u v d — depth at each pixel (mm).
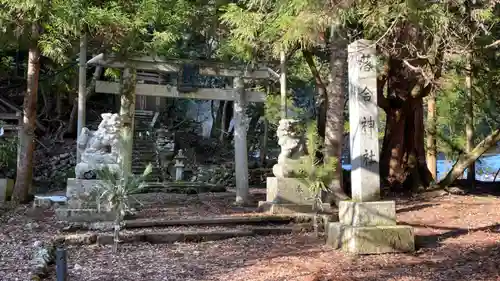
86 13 8758
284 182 9273
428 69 8719
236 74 11664
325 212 9055
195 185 16656
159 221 7875
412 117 12938
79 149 8477
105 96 23375
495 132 12281
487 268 5457
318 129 12055
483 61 10117
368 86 6793
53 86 18844
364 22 6500
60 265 4273
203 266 5871
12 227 8055
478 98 14398
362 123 6746
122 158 7934
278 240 7484
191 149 22062
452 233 7633
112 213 7871
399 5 5660
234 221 8258
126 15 9531
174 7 10070
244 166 11625
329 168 9391
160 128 22578
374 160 6793
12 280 4836
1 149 13680
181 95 11477
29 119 11109
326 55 12328
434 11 5801
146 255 6477
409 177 12805
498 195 12562
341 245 6676
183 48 15086
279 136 9781
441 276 5227
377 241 6395
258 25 8391
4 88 19422
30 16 9266
